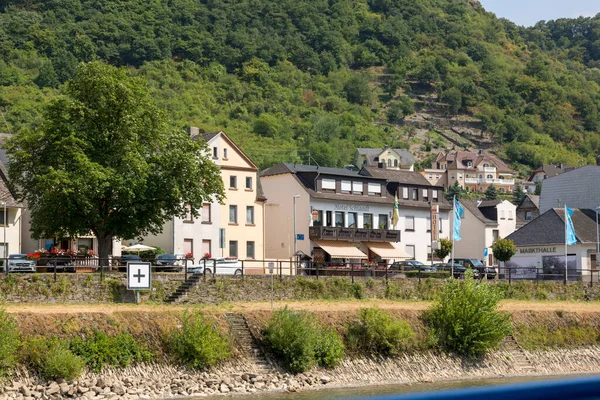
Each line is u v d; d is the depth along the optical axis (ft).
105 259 230.07
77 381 176.86
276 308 224.12
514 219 437.99
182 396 184.44
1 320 174.60
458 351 236.22
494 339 239.30
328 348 212.84
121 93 238.27
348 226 366.84
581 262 344.90
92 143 237.45
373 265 321.32
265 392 193.77
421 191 401.29
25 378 173.27
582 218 362.53
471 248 424.46
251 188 346.95
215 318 209.87
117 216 241.14
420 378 219.82
